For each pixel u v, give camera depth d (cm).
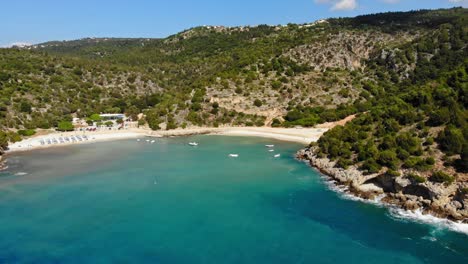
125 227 6359
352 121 10756
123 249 5641
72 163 10588
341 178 8356
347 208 7000
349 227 6231
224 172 9550
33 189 8288
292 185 8388
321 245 5678
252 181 8738
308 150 10912
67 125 15275
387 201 7175
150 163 10556
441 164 6981
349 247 5600
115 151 12181
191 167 10088
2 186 8506
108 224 6475
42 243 5838
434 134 7881
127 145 13188
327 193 7806
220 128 15812
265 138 14125
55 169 9950
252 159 10906
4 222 6562
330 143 9806
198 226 6372
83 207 7225
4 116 14662
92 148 12662
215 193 7956
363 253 5431
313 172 9362
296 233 6066
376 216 6606
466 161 6625
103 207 7219
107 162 10694
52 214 6894
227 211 6975
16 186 8500
